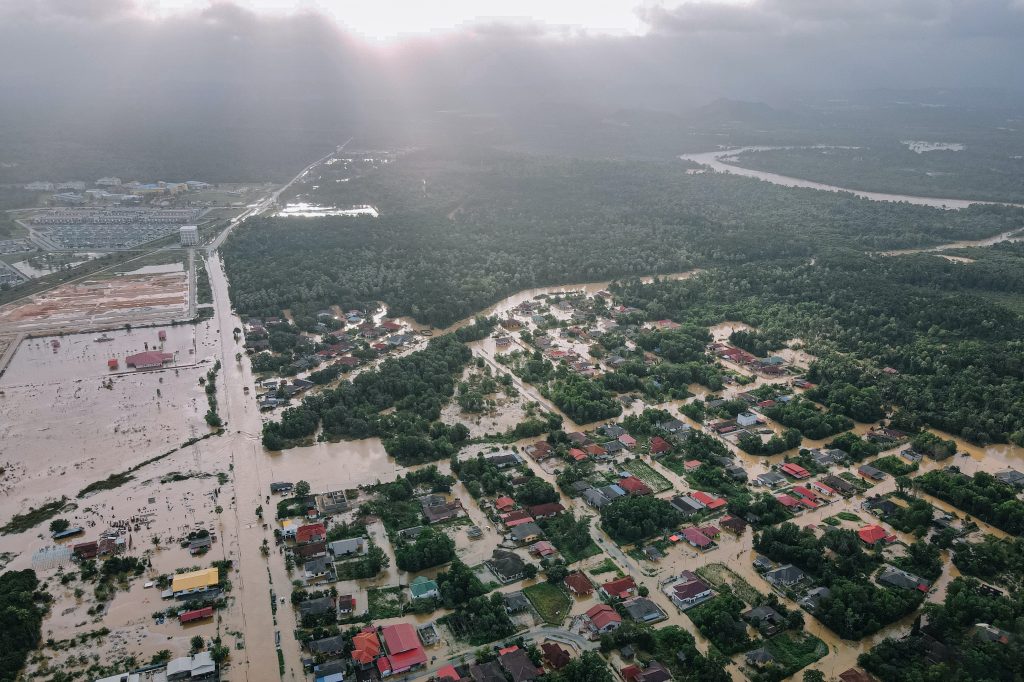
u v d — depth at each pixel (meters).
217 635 183.00
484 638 181.62
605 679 163.75
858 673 168.12
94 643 180.00
